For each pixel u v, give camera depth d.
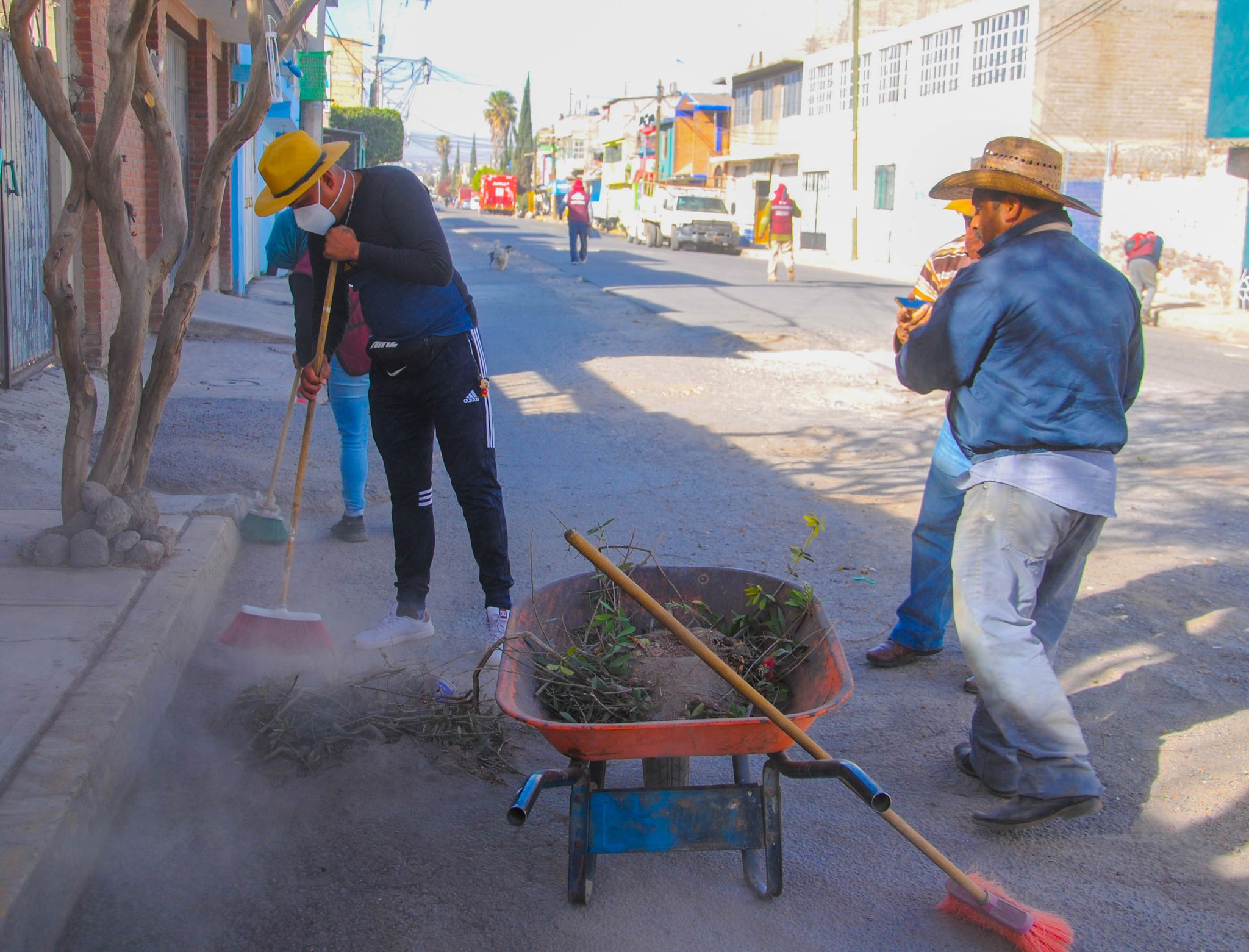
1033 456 3.21
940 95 30.55
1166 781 3.58
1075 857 3.18
